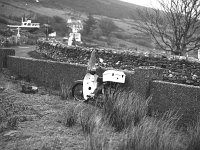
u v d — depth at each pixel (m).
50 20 78.25
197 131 6.26
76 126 6.89
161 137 5.82
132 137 5.79
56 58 19.02
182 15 16.70
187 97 7.43
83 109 7.54
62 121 7.16
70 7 137.12
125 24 86.12
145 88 8.20
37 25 59.59
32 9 103.19
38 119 7.28
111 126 6.93
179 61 12.04
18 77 12.41
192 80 11.48
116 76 8.51
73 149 5.62
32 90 10.10
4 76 12.43
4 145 5.70
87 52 15.96
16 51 26.48
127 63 13.59
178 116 7.54
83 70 10.22
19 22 70.75
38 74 11.72
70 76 10.59
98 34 62.59
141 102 7.73
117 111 7.17
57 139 6.03
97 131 6.14
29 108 8.06
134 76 8.48
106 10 146.50
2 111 7.61
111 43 55.16
